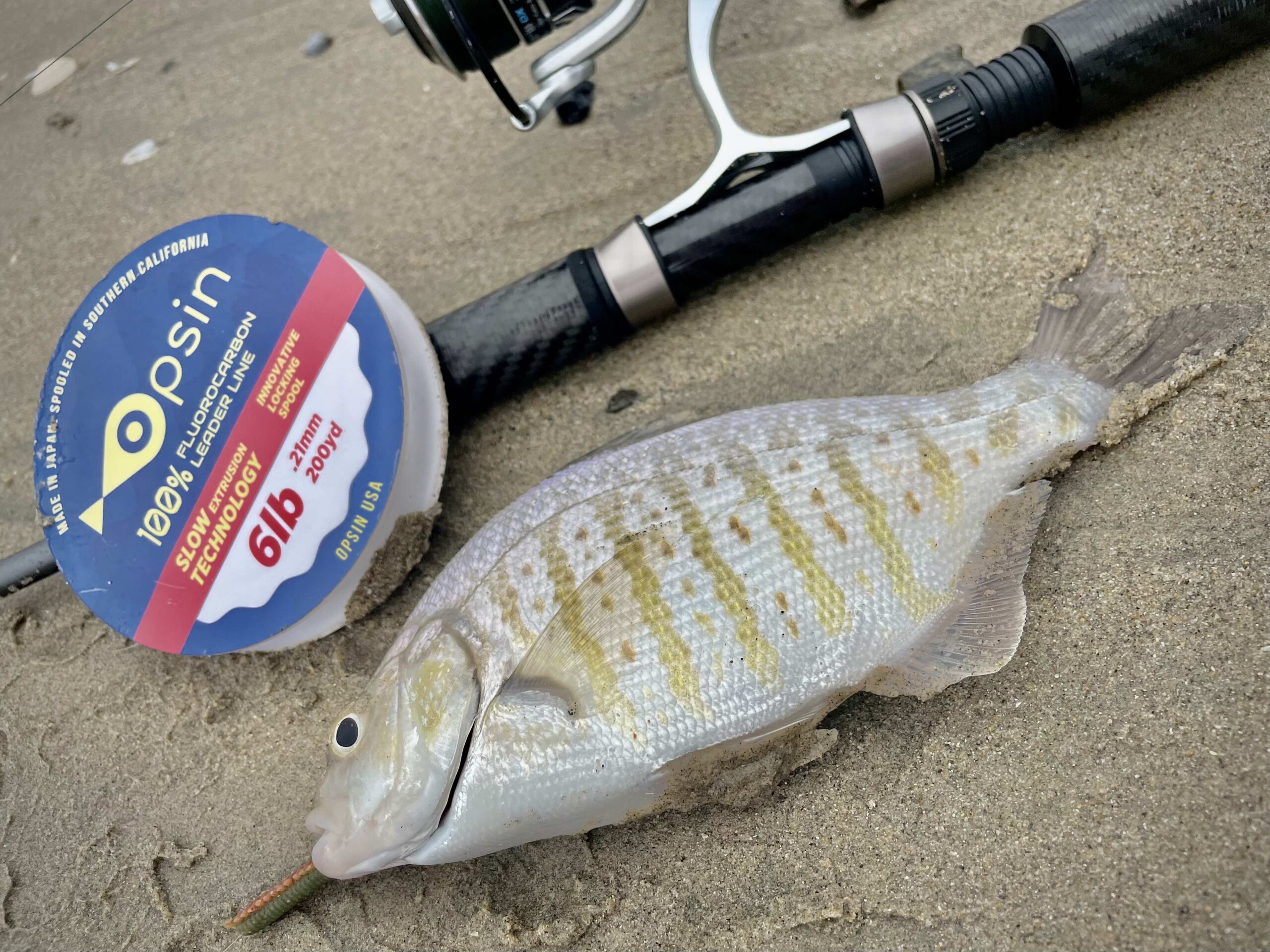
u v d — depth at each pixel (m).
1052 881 0.19
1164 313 0.24
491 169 0.31
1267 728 0.19
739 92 0.30
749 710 0.20
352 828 0.20
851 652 0.20
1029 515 0.21
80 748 0.25
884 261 0.26
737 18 0.31
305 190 0.32
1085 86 0.25
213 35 0.36
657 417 0.26
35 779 0.25
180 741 0.25
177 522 0.24
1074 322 0.24
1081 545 0.22
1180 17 0.24
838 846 0.21
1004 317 0.25
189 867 0.23
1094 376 0.22
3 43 0.34
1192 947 0.18
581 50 0.25
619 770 0.20
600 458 0.22
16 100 0.35
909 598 0.20
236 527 0.24
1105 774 0.20
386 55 0.34
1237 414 0.22
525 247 0.29
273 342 0.24
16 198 0.34
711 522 0.20
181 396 0.24
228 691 0.25
